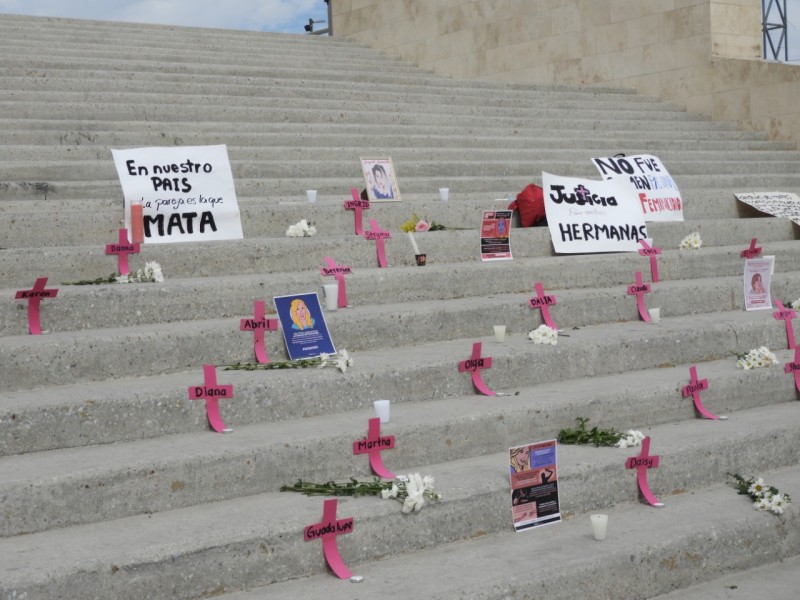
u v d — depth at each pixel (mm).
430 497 3973
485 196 8625
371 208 7125
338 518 3764
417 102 12938
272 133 9766
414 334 5574
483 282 6410
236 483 4008
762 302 7016
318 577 3688
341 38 18984
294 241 6227
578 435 4816
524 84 14812
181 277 5816
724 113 14156
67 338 4602
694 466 4781
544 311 6082
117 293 5125
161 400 4289
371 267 6488
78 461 3859
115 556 3340
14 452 4000
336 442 4242
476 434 4637
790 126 13469
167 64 12031
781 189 10703
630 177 8367
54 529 3643
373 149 9719
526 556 3873
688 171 11562
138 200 6066
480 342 5398
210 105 10336
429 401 4969
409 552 3936
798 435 5207
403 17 18594
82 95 9953
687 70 14562
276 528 3631
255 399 4504
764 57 14750
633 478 4559
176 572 3432
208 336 4926
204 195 6266
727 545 4246
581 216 7441
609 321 6379
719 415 5469
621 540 4055
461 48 17719
